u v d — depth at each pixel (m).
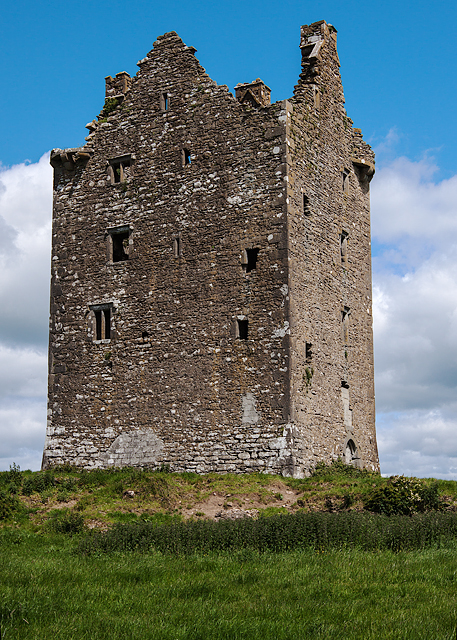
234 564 17.98
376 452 35.31
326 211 32.91
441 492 24.73
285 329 29.03
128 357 32.12
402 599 14.96
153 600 15.29
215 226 31.09
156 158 33.00
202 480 28.31
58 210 35.00
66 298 34.12
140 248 32.69
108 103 34.69
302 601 14.93
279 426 28.50
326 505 24.80
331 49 34.91
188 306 31.12
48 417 33.53
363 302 35.56
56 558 19.41
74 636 13.16
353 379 33.88
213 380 30.03
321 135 33.09
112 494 26.28
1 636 13.09
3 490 26.53
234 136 31.31
